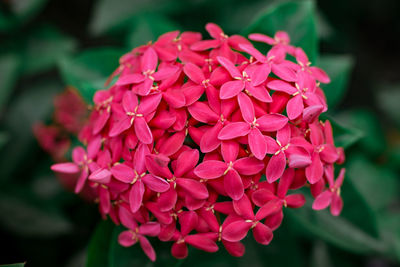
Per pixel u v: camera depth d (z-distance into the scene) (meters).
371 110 0.75
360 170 0.58
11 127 0.60
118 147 0.44
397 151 0.61
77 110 0.57
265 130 0.43
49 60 0.60
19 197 0.58
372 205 0.57
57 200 0.58
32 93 0.62
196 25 0.57
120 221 0.45
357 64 0.76
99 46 0.76
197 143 0.43
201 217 0.43
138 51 0.46
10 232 0.58
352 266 0.54
